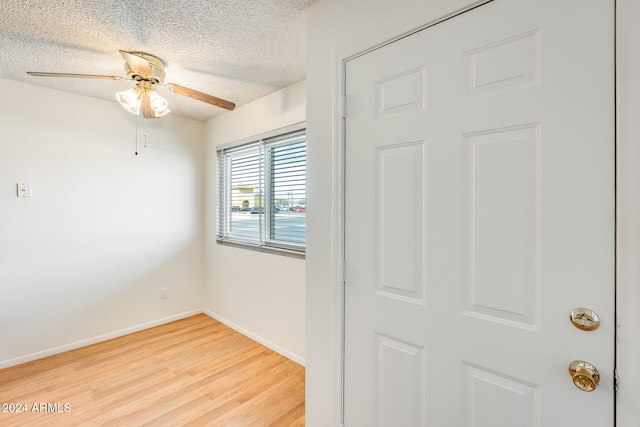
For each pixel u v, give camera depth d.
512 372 0.92
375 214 1.22
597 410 0.79
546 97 0.85
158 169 3.01
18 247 2.27
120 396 1.91
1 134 2.19
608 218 0.77
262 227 2.69
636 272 0.74
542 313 0.87
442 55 1.04
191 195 3.26
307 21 1.47
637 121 0.73
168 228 3.09
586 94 0.80
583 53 0.80
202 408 1.81
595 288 0.79
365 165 1.25
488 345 0.96
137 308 2.89
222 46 1.81
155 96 1.99
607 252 0.77
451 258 1.03
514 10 0.90
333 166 1.34
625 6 0.75
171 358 2.40
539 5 0.86
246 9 1.46
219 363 2.34
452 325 1.03
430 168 1.07
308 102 1.47
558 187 0.84
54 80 2.26
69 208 2.50
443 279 1.05
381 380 1.21
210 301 3.30
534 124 0.87
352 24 1.28
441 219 1.05
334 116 1.34
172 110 2.96
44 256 2.38
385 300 1.20
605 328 0.78
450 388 1.04
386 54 1.18
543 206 0.86
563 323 0.83
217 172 3.18
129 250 2.84
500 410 0.94
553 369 0.85
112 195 2.72
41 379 2.08
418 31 1.09
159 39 1.72
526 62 0.88
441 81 1.04
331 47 1.36
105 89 2.42
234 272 2.96
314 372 1.44
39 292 2.37
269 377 2.15
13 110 2.24
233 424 1.68
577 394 0.82
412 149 1.12
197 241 3.32
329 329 1.37
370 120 1.23
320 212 1.41
